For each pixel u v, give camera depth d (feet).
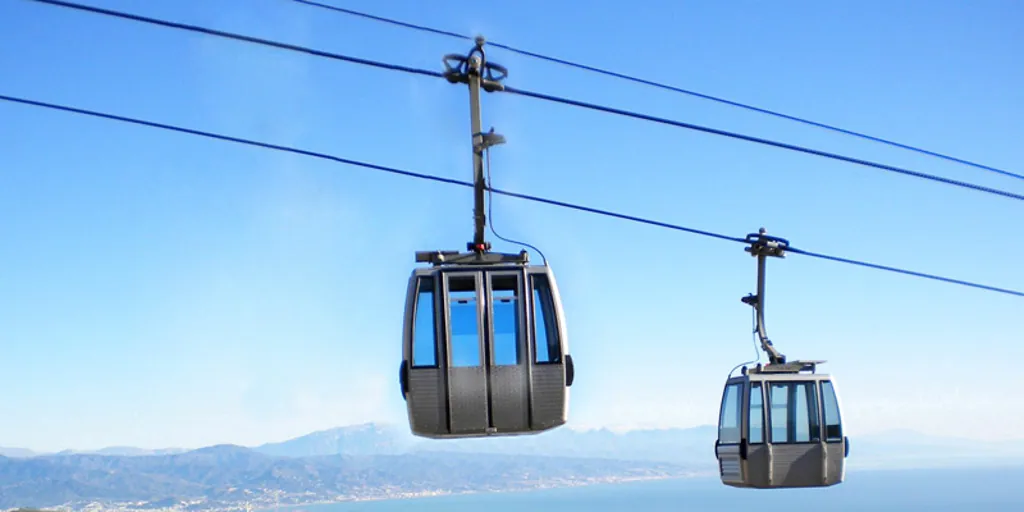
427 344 58.70
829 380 81.92
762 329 84.07
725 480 83.66
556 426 59.16
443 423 58.29
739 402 81.35
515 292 59.57
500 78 58.03
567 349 59.31
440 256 60.49
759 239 82.94
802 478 80.28
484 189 59.11
